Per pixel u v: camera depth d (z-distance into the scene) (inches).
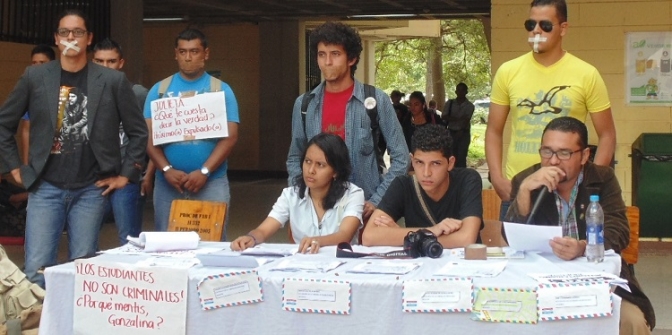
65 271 153.9
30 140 223.3
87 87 222.7
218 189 246.1
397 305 139.4
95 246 227.1
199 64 245.6
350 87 218.1
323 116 217.2
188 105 242.2
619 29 381.1
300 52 788.6
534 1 207.9
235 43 804.6
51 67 221.9
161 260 160.1
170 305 147.6
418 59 1680.6
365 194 217.8
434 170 182.7
